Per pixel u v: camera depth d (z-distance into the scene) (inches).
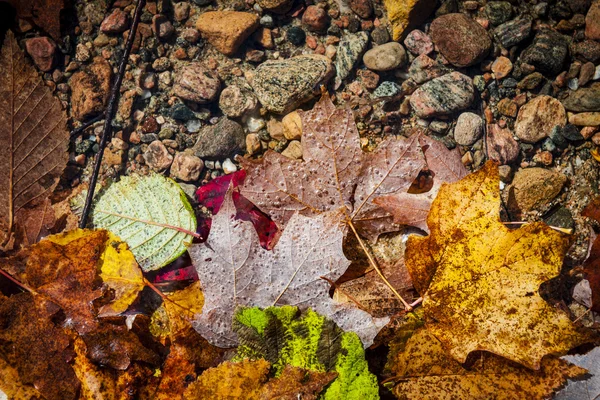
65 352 14.7
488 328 14.4
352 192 15.6
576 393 14.4
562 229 15.8
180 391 14.7
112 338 14.8
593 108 17.7
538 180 17.4
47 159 16.5
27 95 16.4
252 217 16.1
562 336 14.1
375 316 15.2
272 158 15.4
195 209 17.1
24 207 16.3
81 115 17.7
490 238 14.4
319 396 14.2
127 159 17.7
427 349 14.6
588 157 17.7
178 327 14.8
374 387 14.2
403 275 15.5
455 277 14.6
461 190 14.5
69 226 16.7
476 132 17.7
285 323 14.4
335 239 14.7
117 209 16.3
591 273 15.7
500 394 14.4
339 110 15.5
